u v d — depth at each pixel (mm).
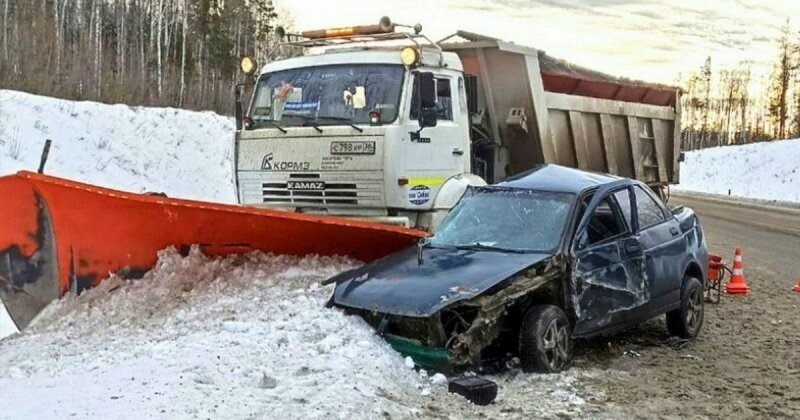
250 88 11727
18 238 8531
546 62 13328
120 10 52406
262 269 8984
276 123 10906
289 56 12086
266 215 8539
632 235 8203
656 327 9531
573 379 7090
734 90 99562
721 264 11297
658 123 16078
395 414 5676
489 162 12531
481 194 8641
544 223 7836
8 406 5613
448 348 6668
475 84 11695
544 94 12594
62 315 8414
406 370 6668
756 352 8469
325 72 10719
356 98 10406
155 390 5809
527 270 7133
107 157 21781
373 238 9086
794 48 77250
